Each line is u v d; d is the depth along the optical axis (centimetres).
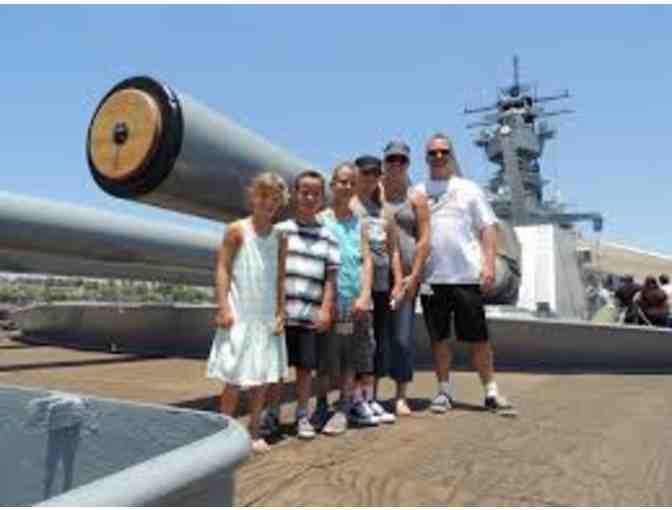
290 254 394
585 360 793
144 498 103
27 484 170
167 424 156
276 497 287
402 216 479
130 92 489
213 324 884
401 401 472
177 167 480
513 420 459
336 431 406
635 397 576
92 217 684
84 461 164
